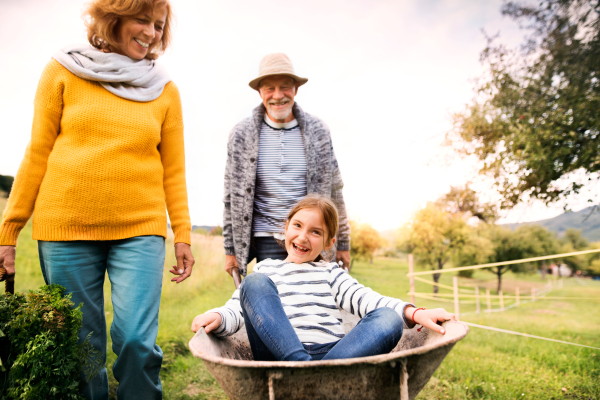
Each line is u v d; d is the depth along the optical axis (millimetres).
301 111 2529
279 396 1021
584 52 5859
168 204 2154
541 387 3117
